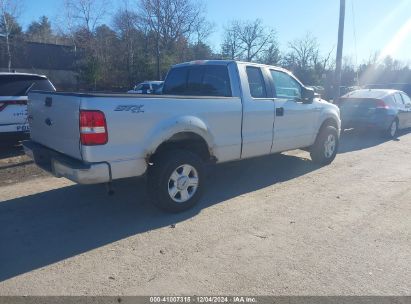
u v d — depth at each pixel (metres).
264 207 5.02
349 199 5.38
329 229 4.29
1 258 3.56
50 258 3.57
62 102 4.17
